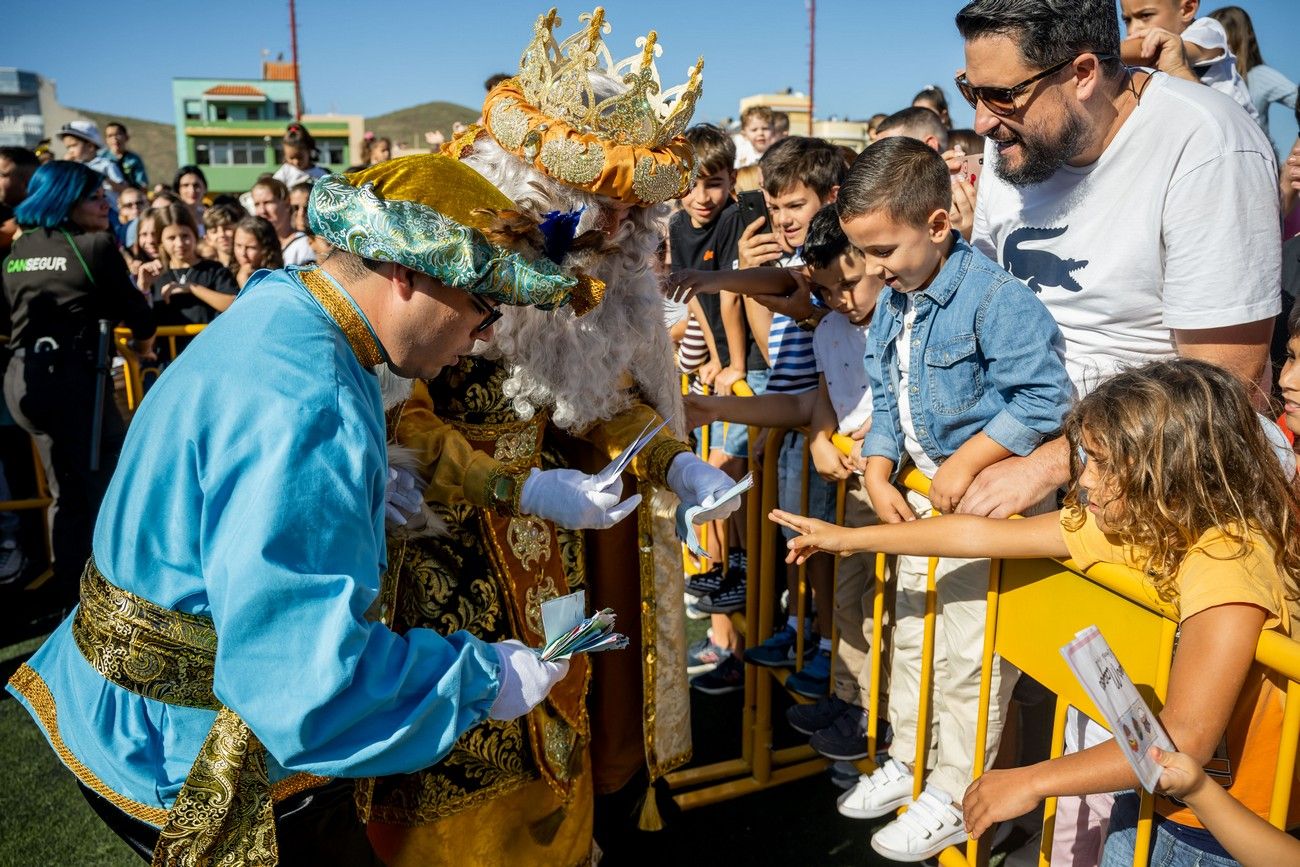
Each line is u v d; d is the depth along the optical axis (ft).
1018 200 7.70
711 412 8.80
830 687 9.23
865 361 7.80
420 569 6.32
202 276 18.85
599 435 7.21
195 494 4.30
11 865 8.85
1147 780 4.29
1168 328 7.00
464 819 6.48
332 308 4.52
